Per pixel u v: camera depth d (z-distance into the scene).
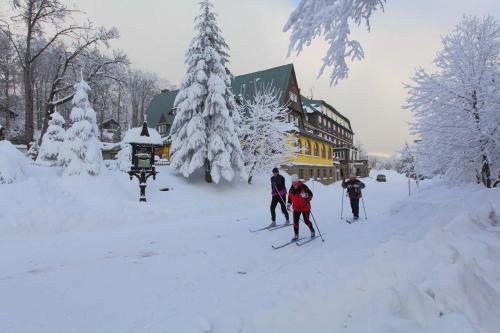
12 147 12.98
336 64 4.87
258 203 15.15
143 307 3.53
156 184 15.80
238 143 17.52
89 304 3.64
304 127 38.56
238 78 37.50
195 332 2.83
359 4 4.27
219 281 4.33
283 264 5.04
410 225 6.79
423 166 8.93
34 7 22.27
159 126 40.84
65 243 6.84
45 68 34.56
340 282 3.59
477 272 3.34
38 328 3.09
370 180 50.94
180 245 6.56
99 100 49.31
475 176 8.59
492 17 7.91
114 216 9.45
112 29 24.33
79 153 12.91
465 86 7.74
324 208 13.18
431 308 2.84
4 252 6.08
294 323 2.92
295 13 4.17
